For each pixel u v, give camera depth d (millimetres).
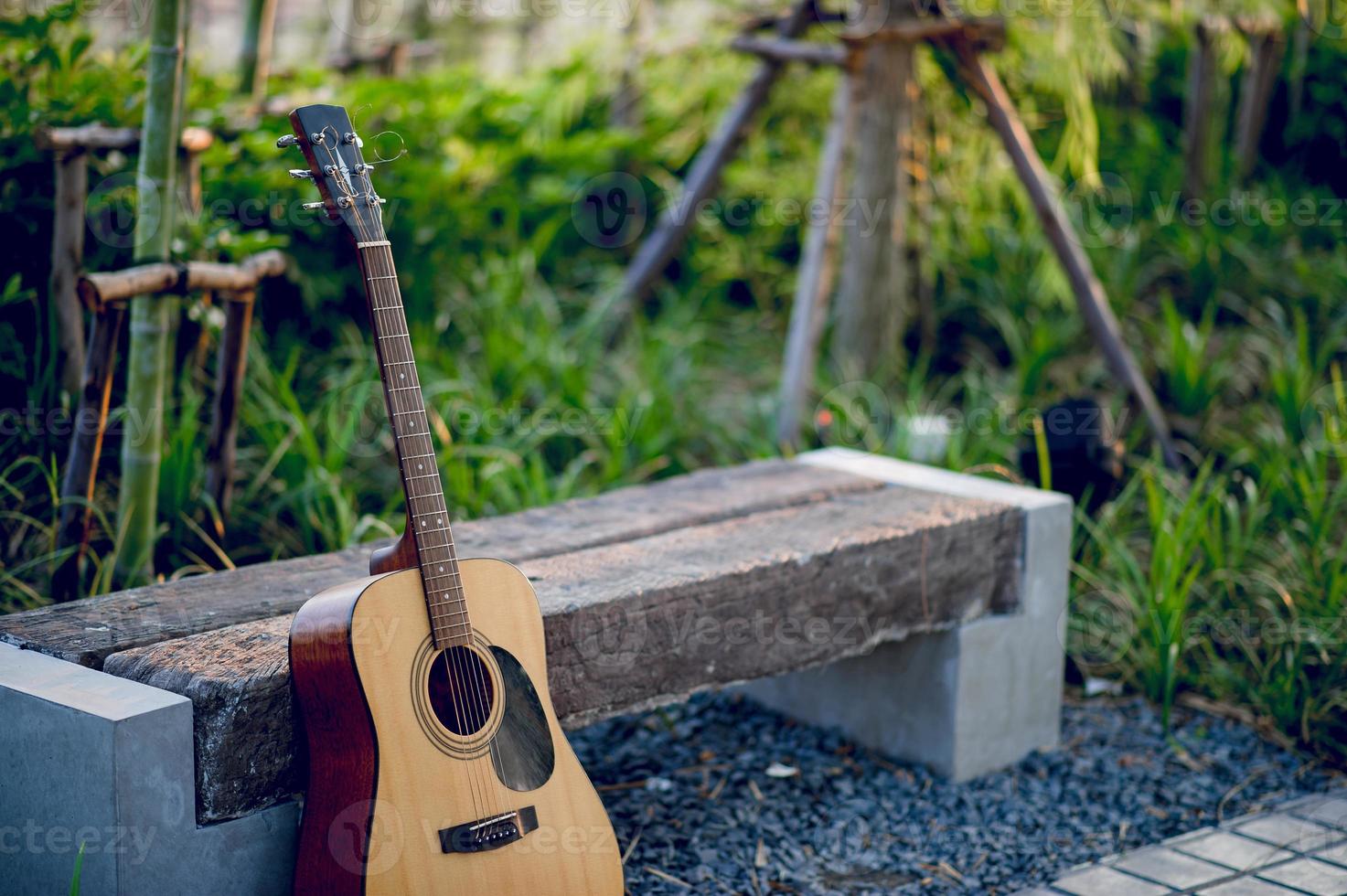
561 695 3012
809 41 5949
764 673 3229
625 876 3174
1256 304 6117
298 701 2750
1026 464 4059
